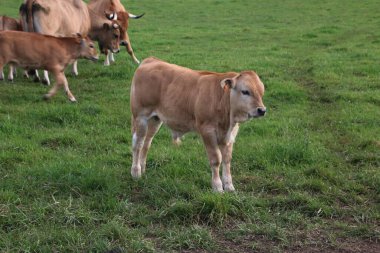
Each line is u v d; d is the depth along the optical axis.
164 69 7.82
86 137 9.92
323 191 7.84
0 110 11.34
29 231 6.42
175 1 37.47
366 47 20.53
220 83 7.25
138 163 8.11
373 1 36.19
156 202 7.27
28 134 10.02
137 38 22.83
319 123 11.31
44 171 8.02
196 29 26.52
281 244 6.40
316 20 29.59
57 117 11.02
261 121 11.28
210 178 8.10
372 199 7.75
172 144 9.64
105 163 8.70
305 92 13.84
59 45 12.40
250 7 35.09
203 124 7.38
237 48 20.89
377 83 14.56
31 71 14.13
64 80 12.52
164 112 7.75
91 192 7.52
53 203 7.09
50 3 14.38
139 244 6.16
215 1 37.75
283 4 36.16
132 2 36.41
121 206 7.08
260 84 7.16
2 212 6.73
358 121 11.38
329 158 9.12
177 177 8.15
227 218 6.91
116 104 12.34
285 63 17.69
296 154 8.99
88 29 16.47
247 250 6.28
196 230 6.51
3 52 11.99
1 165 8.41
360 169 8.75
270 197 7.66
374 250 6.38
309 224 6.87
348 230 6.77
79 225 6.66
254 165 8.77
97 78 14.88
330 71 16.06
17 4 31.88
